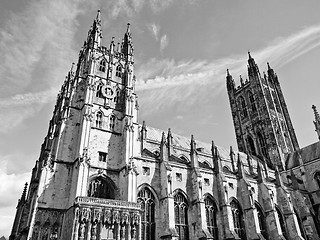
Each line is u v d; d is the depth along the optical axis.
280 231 75.94
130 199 57.41
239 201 77.12
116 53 85.06
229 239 65.62
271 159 112.25
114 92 76.25
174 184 67.12
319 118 117.44
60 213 54.78
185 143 97.19
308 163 103.56
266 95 129.25
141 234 57.72
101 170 61.72
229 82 148.25
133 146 67.38
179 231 63.12
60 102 83.50
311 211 93.00
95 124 67.62
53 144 66.88
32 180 73.81
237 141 132.25
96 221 50.06
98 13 89.81
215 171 76.62
